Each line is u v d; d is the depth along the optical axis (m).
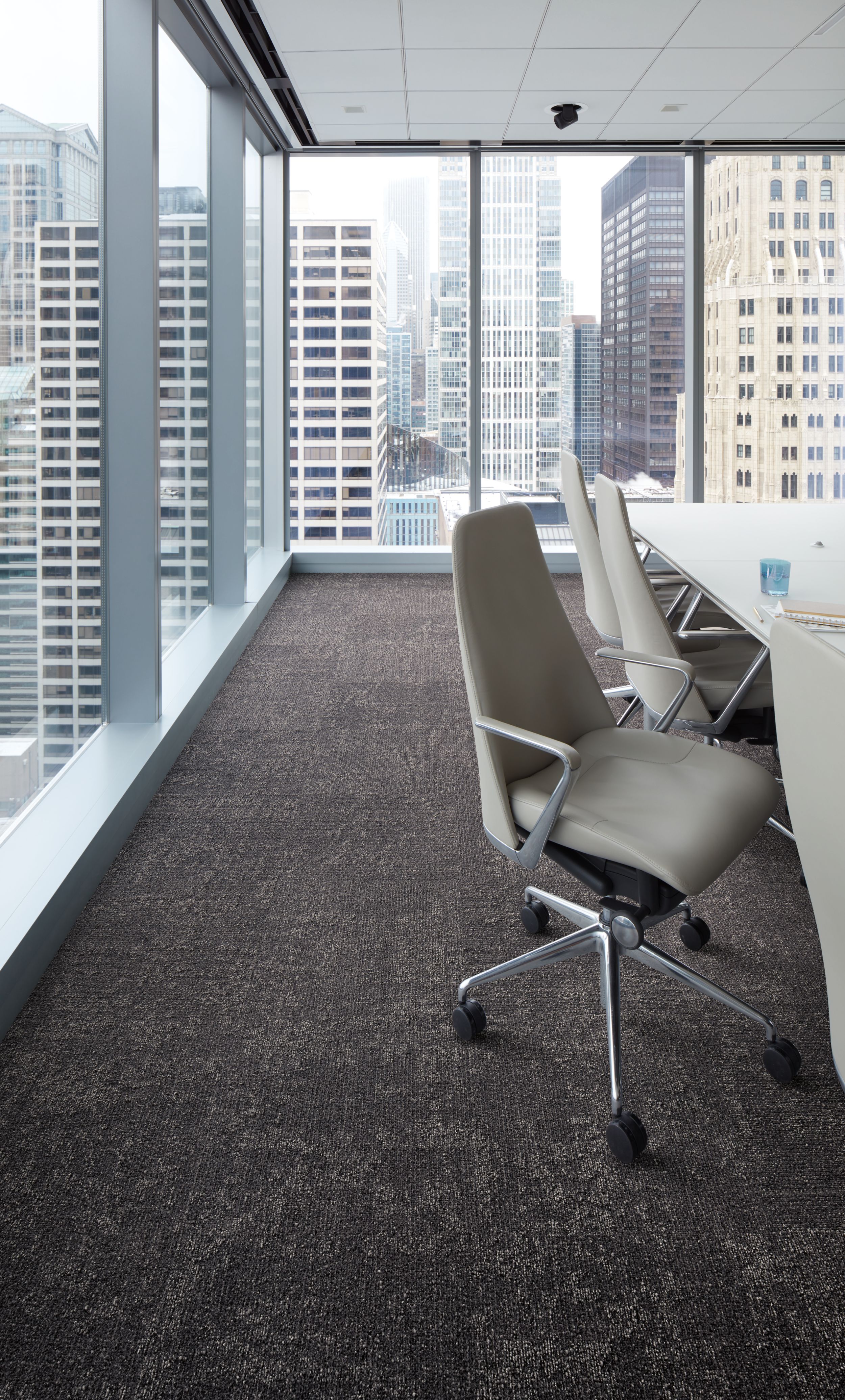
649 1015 2.14
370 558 7.24
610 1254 1.54
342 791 3.35
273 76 5.34
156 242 3.27
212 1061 1.99
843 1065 1.22
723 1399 1.33
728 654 3.10
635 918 1.87
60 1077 1.94
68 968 2.32
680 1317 1.44
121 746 3.34
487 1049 2.03
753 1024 2.10
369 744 3.79
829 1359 1.38
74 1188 1.67
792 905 2.58
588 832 1.81
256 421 6.74
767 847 2.90
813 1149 1.75
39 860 2.53
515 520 2.23
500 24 4.68
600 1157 1.74
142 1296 1.47
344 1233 1.58
